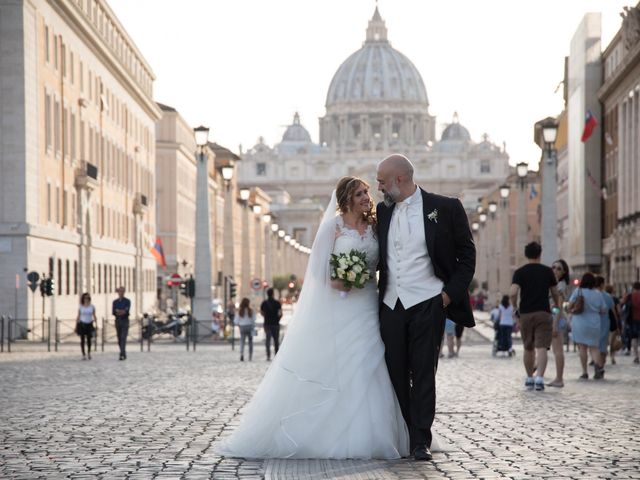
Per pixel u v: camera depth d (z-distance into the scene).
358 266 10.43
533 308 19.48
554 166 40.56
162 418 14.80
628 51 61.41
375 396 10.45
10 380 23.09
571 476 9.50
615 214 69.44
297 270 171.75
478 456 10.72
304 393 10.49
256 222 95.44
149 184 90.81
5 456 10.99
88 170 61.75
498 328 36.34
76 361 32.16
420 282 10.43
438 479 9.31
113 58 69.81
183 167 106.94
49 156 52.81
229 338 49.03
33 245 48.72
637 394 18.70
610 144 68.38
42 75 51.12
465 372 26.11
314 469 9.84
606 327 23.36
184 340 49.56
